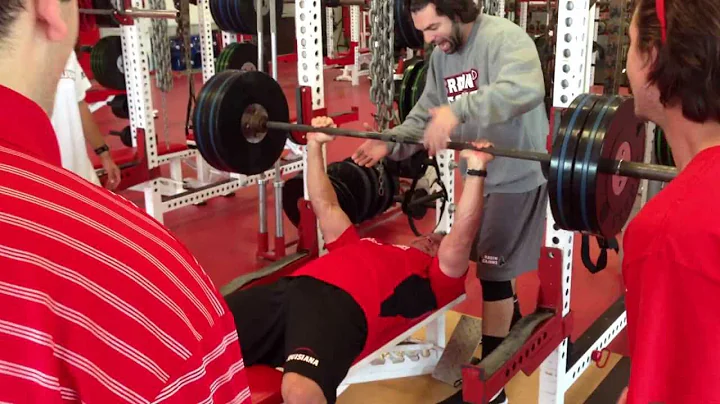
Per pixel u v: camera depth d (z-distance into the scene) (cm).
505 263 250
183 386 63
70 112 243
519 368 205
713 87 89
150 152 408
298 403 192
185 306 65
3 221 58
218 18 414
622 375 280
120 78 487
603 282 370
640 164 174
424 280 241
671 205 89
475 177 221
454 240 231
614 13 227
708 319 83
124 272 61
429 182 361
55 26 66
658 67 95
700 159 92
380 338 228
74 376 57
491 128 238
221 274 392
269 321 224
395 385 283
